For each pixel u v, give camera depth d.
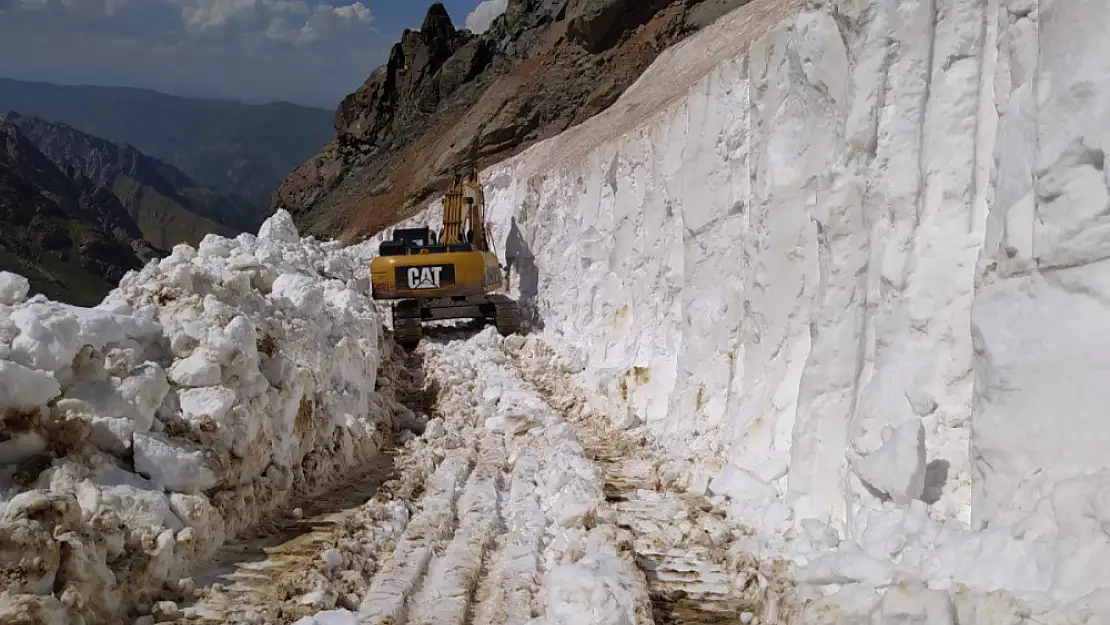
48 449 5.04
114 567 4.67
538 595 5.51
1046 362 3.93
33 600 3.97
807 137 6.69
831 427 5.69
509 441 9.48
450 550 6.23
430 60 39.72
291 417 6.90
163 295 6.66
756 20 17.58
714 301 8.57
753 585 5.57
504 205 20.88
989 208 4.80
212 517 5.55
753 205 7.77
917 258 5.19
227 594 5.07
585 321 13.77
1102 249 3.79
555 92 28.55
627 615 4.88
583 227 14.59
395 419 9.89
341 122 44.44
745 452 7.03
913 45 5.30
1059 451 3.81
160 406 5.75
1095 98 3.85
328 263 14.38
